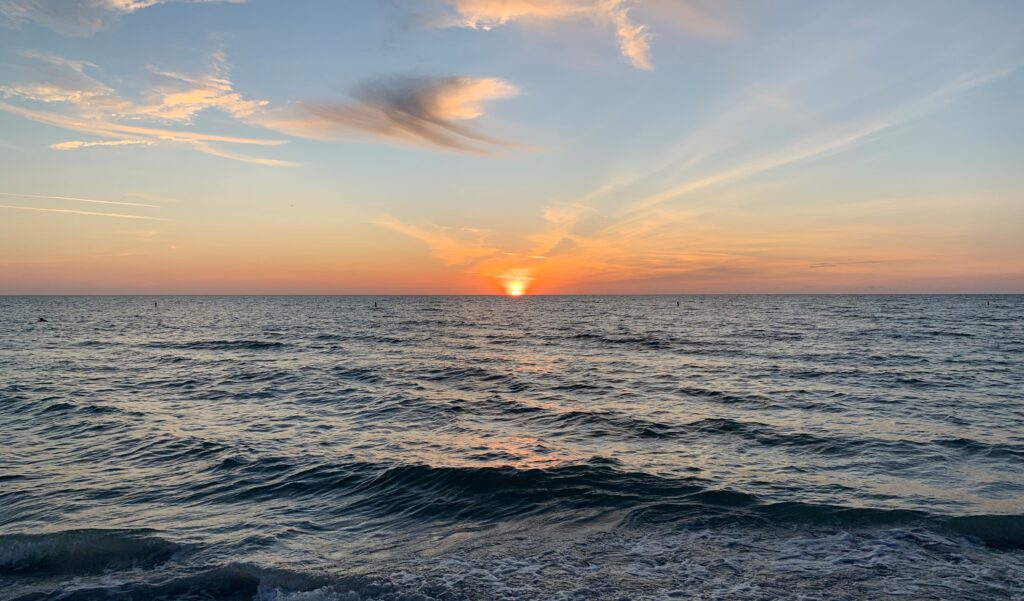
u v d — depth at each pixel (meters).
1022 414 17.33
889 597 6.70
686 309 128.25
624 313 111.94
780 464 12.43
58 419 17.56
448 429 16.19
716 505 9.85
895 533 8.55
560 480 11.13
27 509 10.00
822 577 7.23
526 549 8.24
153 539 8.54
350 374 28.23
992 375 25.48
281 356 37.03
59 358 35.41
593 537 8.65
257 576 7.34
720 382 25.03
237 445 14.39
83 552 8.07
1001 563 7.54
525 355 37.69
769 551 8.05
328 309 137.50
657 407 19.34
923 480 11.16
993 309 111.44
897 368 28.19
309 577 7.30
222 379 26.53
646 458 12.95
